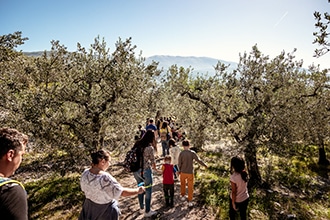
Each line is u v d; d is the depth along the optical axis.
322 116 13.25
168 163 7.66
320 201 10.98
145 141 6.46
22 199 1.82
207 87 12.55
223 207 7.80
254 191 10.37
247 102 11.23
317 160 18.72
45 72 9.16
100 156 3.64
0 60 11.52
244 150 10.42
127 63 9.56
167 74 14.16
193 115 14.91
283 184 12.59
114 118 8.93
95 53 9.47
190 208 7.64
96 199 3.43
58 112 8.38
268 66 11.03
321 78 12.83
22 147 2.05
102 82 9.47
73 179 11.02
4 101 8.16
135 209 7.48
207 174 12.03
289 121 10.23
